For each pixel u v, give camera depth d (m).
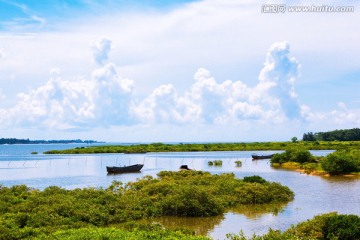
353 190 44.66
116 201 33.16
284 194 39.19
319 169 65.44
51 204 30.25
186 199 32.19
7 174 69.44
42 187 51.34
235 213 32.94
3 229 22.12
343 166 60.53
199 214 31.66
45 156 138.62
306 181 53.44
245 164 86.88
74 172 72.94
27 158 124.69
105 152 153.88
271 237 21.47
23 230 22.84
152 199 34.66
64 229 24.36
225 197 36.94
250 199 37.16
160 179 47.25
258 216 31.58
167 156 124.94
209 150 158.88
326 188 46.47
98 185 53.19
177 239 20.41
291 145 162.50
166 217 31.66
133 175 66.94
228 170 71.69
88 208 29.78
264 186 39.41
